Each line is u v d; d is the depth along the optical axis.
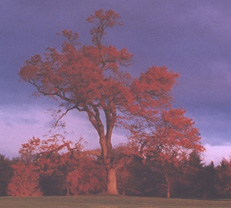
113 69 40.41
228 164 49.12
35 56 39.72
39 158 41.16
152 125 40.00
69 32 39.72
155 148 40.03
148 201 27.61
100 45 40.69
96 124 41.31
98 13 39.69
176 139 39.84
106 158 41.53
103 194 40.12
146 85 38.53
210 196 60.25
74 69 38.00
